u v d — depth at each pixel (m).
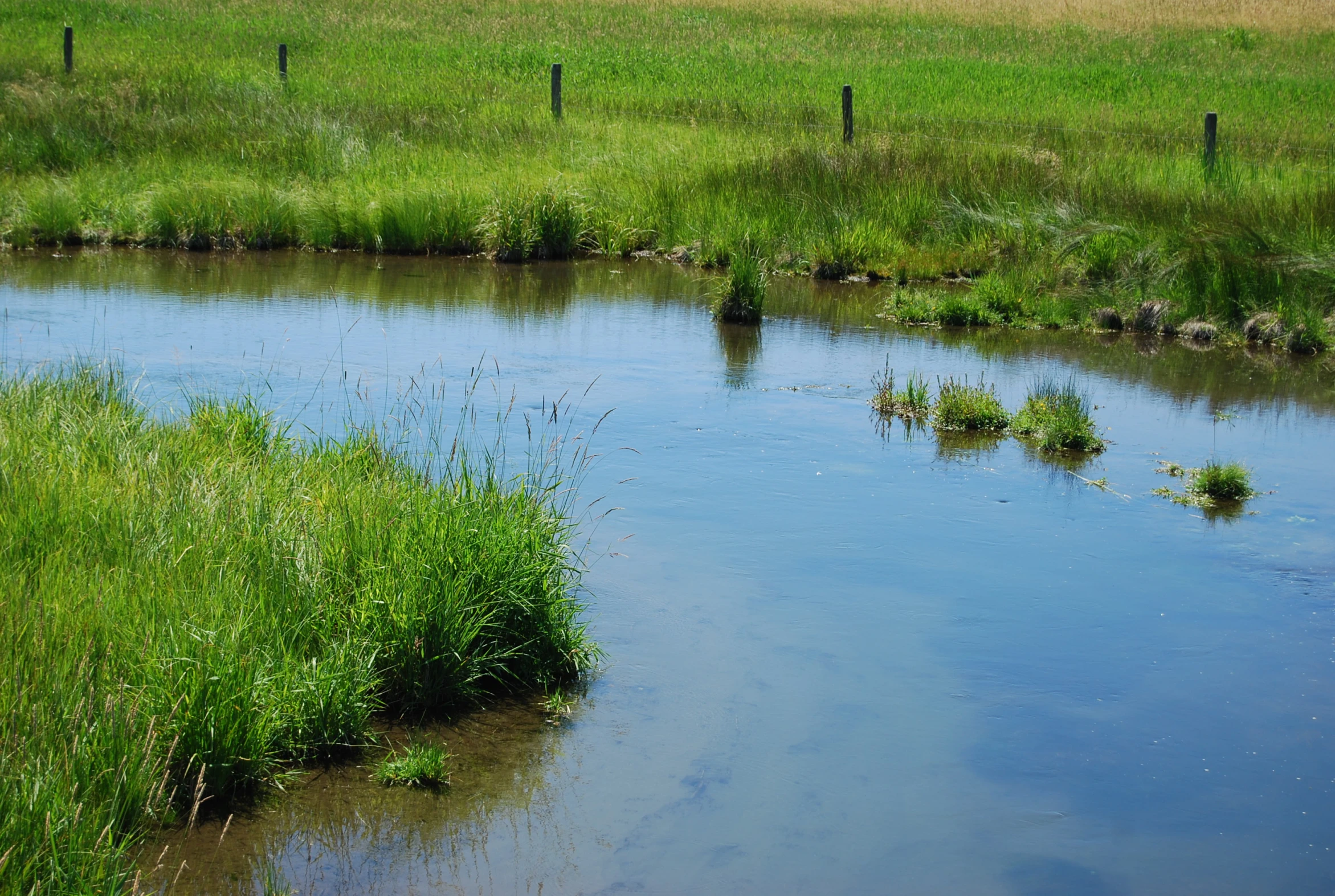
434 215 14.55
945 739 4.90
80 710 3.99
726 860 4.11
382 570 5.22
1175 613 6.04
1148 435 8.84
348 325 10.98
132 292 11.91
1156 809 4.50
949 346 11.20
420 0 35.41
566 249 14.72
